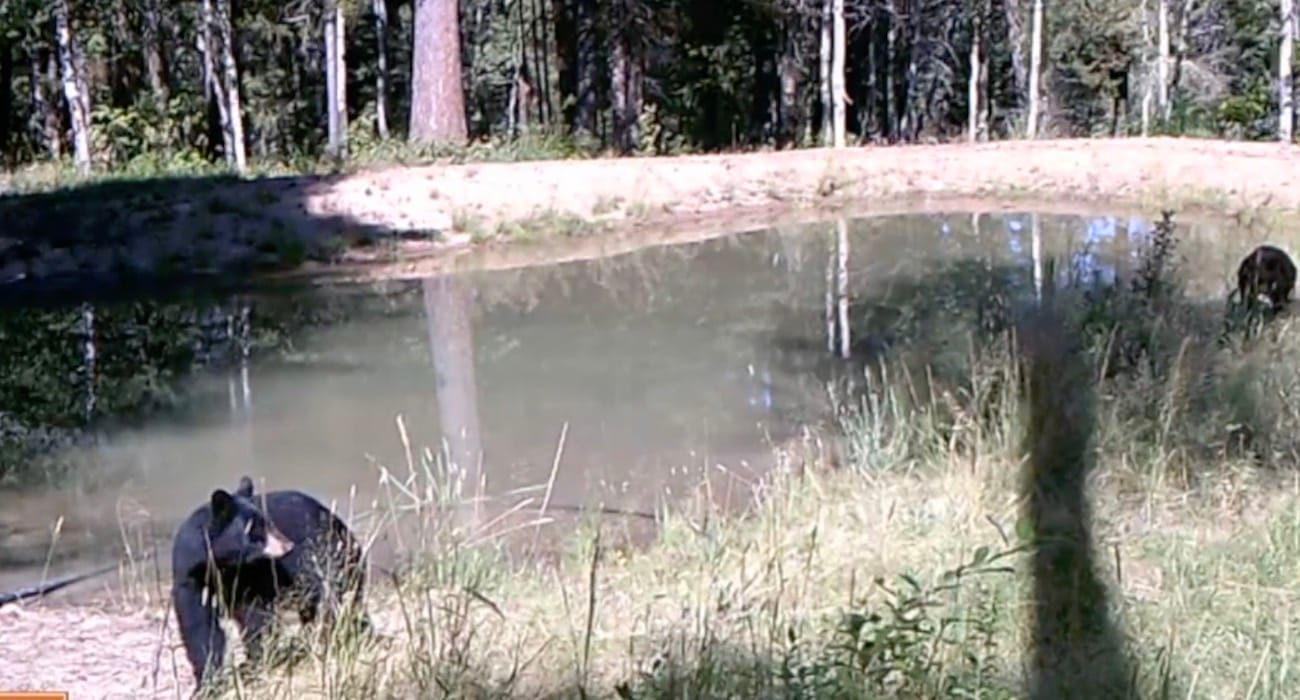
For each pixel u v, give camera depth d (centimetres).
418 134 1877
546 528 547
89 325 1052
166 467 677
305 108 2755
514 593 429
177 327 1038
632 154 2155
